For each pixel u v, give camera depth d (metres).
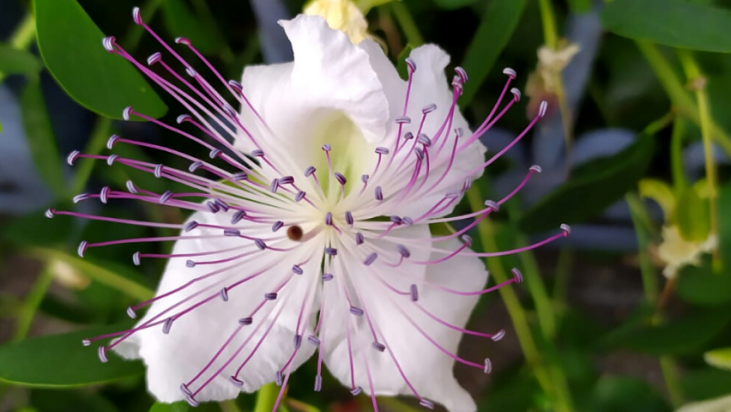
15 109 0.25
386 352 0.20
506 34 0.21
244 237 0.19
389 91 0.19
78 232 0.24
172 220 0.24
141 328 0.19
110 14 0.24
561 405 0.23
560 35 0.24
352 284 0.20
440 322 0.20
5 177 0.27
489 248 0.23
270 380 0.19
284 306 0.19
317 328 0.20
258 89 0.19
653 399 0.23
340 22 0.20
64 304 0.25
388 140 0.19
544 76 0.22
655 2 0.20
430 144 0.19
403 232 0.20
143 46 0.25
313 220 0.20
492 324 0.28
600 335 0.24
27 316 0.24
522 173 0.25
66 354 0.20
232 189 0.19
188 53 0.25
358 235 0.19
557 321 0.24
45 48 0.19
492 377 0.26
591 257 0.28
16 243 0.24
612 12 0.21
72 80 0.19
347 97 0.18
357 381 0.20
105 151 0.24
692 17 0.20
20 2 0.24
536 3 0.24
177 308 0.19
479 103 0.26
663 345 0.22
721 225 0.22
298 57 0.18
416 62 0.19
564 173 0.25
